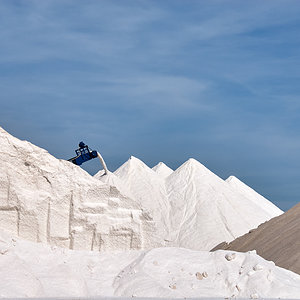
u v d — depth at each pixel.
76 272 50.75
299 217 72.50
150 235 55.00
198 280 50.12
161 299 46.34
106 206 54.44
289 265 61.81
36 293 45.62
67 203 53.50
